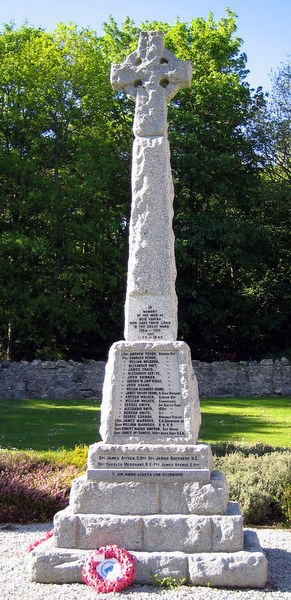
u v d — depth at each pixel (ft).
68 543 21.81
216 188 92.94
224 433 50.67
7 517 30.83
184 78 26.73
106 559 20.93
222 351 98.58
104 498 22.33
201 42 100.58
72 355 95.71
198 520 21.54
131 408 23.67
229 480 31.50
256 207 101.65
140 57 27.32
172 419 23.47
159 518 21.66
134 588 20.53
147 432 23.43
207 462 22.57
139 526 21.65
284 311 98.94
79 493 22.44
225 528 21.42
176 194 96.84
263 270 99.40
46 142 91.15
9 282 86.89
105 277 91.40
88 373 79.51
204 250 90.38
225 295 95.30
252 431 51.62
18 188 88.79
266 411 63.57
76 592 20.11
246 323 96.48
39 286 89.97
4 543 26.30
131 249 25.39
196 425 23.76
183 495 22.13
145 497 22.22
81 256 89.71
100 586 20.15
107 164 89.76
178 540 21.47
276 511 31.17
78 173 94.79
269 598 19.71
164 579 20.71
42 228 90.99
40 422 57.06
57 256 89.10
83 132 94.89
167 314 24.77
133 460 22.79
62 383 79.00
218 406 67.62
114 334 94.53
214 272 99.60
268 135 101.14
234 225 92.63
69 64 93.91
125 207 97.71
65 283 89.45
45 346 93.30
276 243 100.68
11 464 35.24
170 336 24.62
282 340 98.27
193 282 94.17
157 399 23.67
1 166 87.51
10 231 87.45
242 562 20.77
